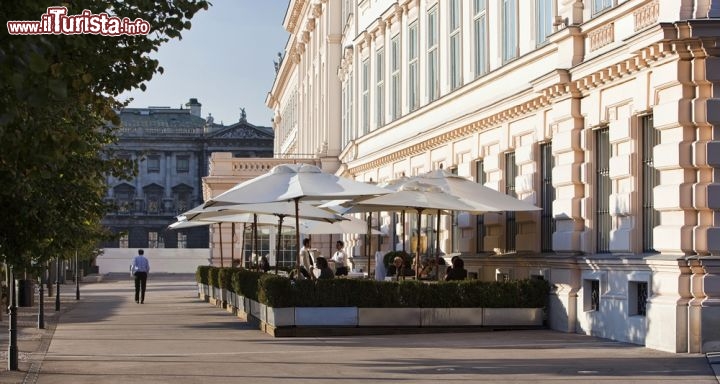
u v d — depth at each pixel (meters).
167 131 159.88
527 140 25.44
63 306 39.47
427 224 35.00
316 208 29.70
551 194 24.38
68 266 74.81
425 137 33.56
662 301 18.44
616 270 20.50
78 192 18.38
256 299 26.77
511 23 26.75
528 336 21.88
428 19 34.72
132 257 106.38
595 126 21.73
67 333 25.25
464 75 30.58
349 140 49.72
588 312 21.84
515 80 26.14
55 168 14.26
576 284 22.44
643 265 19.19
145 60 14.30
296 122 81.69
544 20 24.53
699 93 18.02
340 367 16.81
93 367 17.31
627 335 19.92
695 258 17.84
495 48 27.88
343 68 52.16
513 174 26.83
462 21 30.83
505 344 20.27
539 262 24.31
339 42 56.75
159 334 24.62
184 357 18.78
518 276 25.77
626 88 20.31
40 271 18.03
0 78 8.38
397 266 28.30
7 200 16.31
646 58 18.89
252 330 25.48
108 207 19.86
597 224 21.98
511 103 25.59
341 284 23.00
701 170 18.05
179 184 160.00
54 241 17.97
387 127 39.62
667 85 18.39
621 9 20.02
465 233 30.09
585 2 22.22
